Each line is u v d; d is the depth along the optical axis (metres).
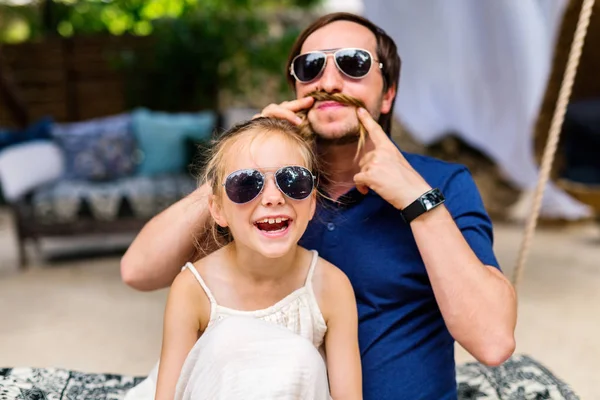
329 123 1.64
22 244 4.91
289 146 1.48
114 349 3.37
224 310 1.49
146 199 4.93
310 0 7.97
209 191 1.59
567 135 4.96
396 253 1.67
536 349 3.28
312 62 1.68
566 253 5.12
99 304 4.10
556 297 4.09
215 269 1.54
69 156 5.15
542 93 4.32
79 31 7.34
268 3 8.00
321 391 1.31
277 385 1.25
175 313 1.50
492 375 1.92
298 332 1.49
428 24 4.71
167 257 1.70
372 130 1.61
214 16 6.61
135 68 6.68
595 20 4.65
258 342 1.29
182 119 5.48
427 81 5.14
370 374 1.65
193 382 1.31
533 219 2.09
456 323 1.51
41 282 4.59
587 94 5.13
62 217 4.87
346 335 1.55
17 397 1.65
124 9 7.39
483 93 4.80
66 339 3.50
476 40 4.57
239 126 1.54
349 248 1.69
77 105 6.94
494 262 1.63
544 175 2.10
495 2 4.25
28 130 5.20
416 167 1.77
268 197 1.40
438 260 1.52
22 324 3.74
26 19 7.45
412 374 1.64
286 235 1.43
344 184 1.75
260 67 6.66
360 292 1.68
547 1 4.28
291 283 1.53
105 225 4.91
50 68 6.86
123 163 5.21
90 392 1.77
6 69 6.38
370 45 1.73
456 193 1.72
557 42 4.02
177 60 6.52
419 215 1.54
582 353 3.22
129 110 6.78
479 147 5.69
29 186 4.80
